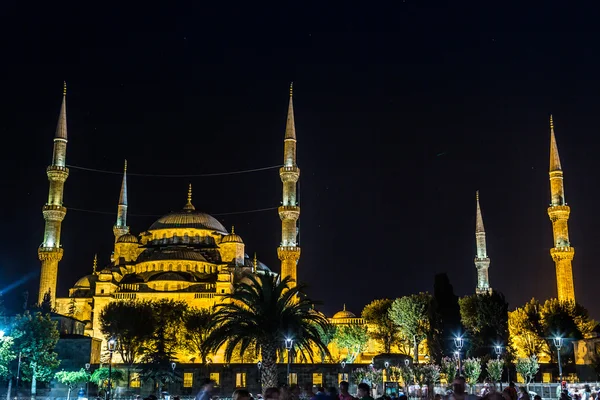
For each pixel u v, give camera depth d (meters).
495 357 110.75
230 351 63.66
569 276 146.12
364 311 159.88
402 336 148.00
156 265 155.12
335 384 105.44
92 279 163.50
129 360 128.12
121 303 127.06
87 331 140.25
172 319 126.94
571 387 81.88
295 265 139.25
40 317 93.38
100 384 98.50
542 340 133.50
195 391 106.06
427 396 77.94
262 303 63.16
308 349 65.88
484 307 118.12
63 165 151.25
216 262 162.88
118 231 179.38
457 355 96.94
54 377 95.75
